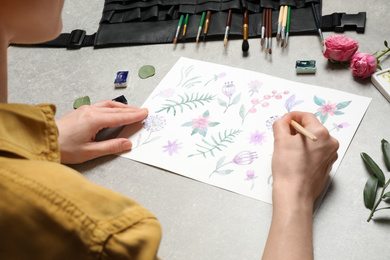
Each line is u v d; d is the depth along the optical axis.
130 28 1.07
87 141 0.82
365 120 0.81
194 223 0.70
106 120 0.83
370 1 1.03
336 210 0.69
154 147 0.83
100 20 1.11
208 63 0.98
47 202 0.42
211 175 0.77
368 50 0.93
